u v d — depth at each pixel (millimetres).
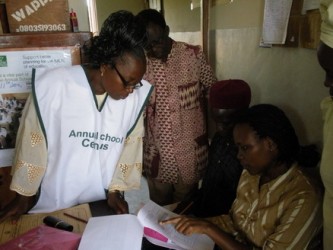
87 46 914
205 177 1413
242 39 1649
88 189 1081
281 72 1251
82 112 962
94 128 993
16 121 1256
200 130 1652
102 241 823
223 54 1993
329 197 689
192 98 1578
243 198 1053
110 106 981
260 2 1410
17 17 1222
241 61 1684
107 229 874
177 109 1540
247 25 1571
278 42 1204
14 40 1181
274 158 920
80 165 1021
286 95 1227
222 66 2029
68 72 948
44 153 981
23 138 957
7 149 1271
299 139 1158
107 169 1079
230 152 1296
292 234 835
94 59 869
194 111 1599
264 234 939
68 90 934
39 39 1206
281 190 914
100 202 1112
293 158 941
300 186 878
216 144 1365
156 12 1438
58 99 936
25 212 1004
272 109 926
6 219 951
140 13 1425
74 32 1250
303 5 1039
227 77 1938
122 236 852
